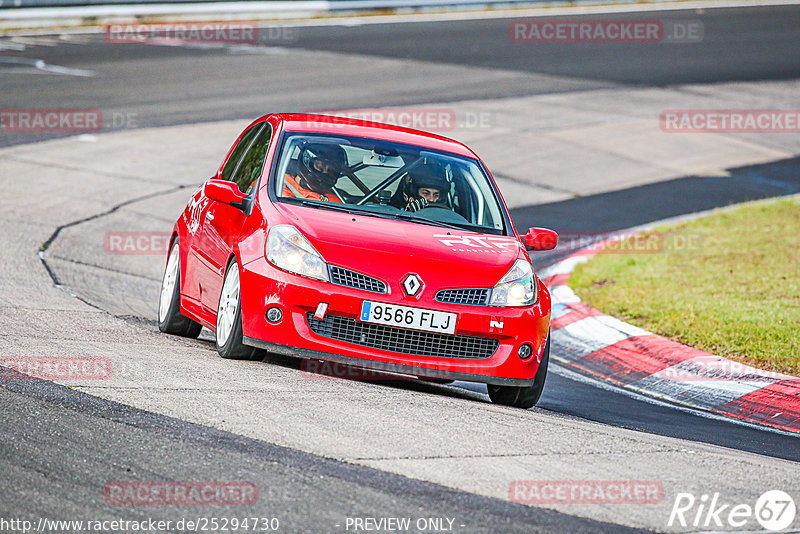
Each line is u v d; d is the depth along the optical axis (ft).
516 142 239.30
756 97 307.17
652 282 135.95
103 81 266.77
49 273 120.26
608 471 60.64
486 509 51.72
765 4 491.72
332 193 84.89
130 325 97.09
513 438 65.77
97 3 358.43
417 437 63.26
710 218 180.04
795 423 88.12
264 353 81.61
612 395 94.68
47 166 187.83
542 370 80.69
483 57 343.67
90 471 52.70
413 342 76.33
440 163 91.25
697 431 81.61
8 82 255.09
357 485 53.47
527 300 79.46
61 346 80.18
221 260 83.97
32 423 59.21
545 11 451.53
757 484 61.46
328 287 75.25
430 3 438.81
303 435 61.11
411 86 288.71
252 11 395.96
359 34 376.27
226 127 230.48
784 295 126.00
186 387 69.56
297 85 279.28
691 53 370.73
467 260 79.56
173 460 55.06
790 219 175.32
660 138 255.70
